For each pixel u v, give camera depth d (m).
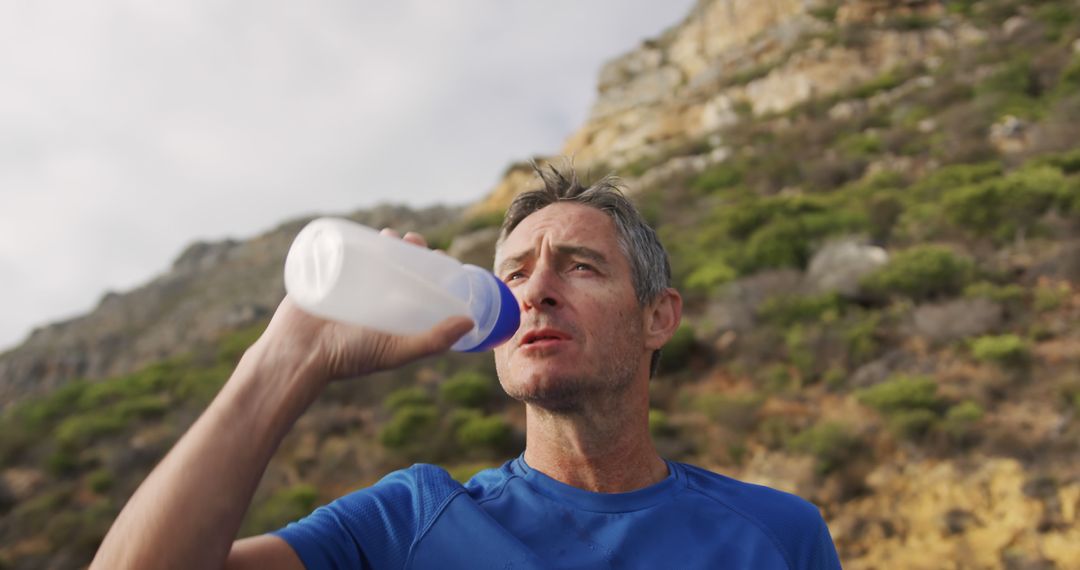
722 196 22.34
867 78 29.75
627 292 1.35
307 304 0.90
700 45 40.56
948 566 6.91
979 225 14.06
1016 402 8.98
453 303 1.04
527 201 1.46
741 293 13.84
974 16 30.86
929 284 12.24
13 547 12.74
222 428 0.86
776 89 31.34
